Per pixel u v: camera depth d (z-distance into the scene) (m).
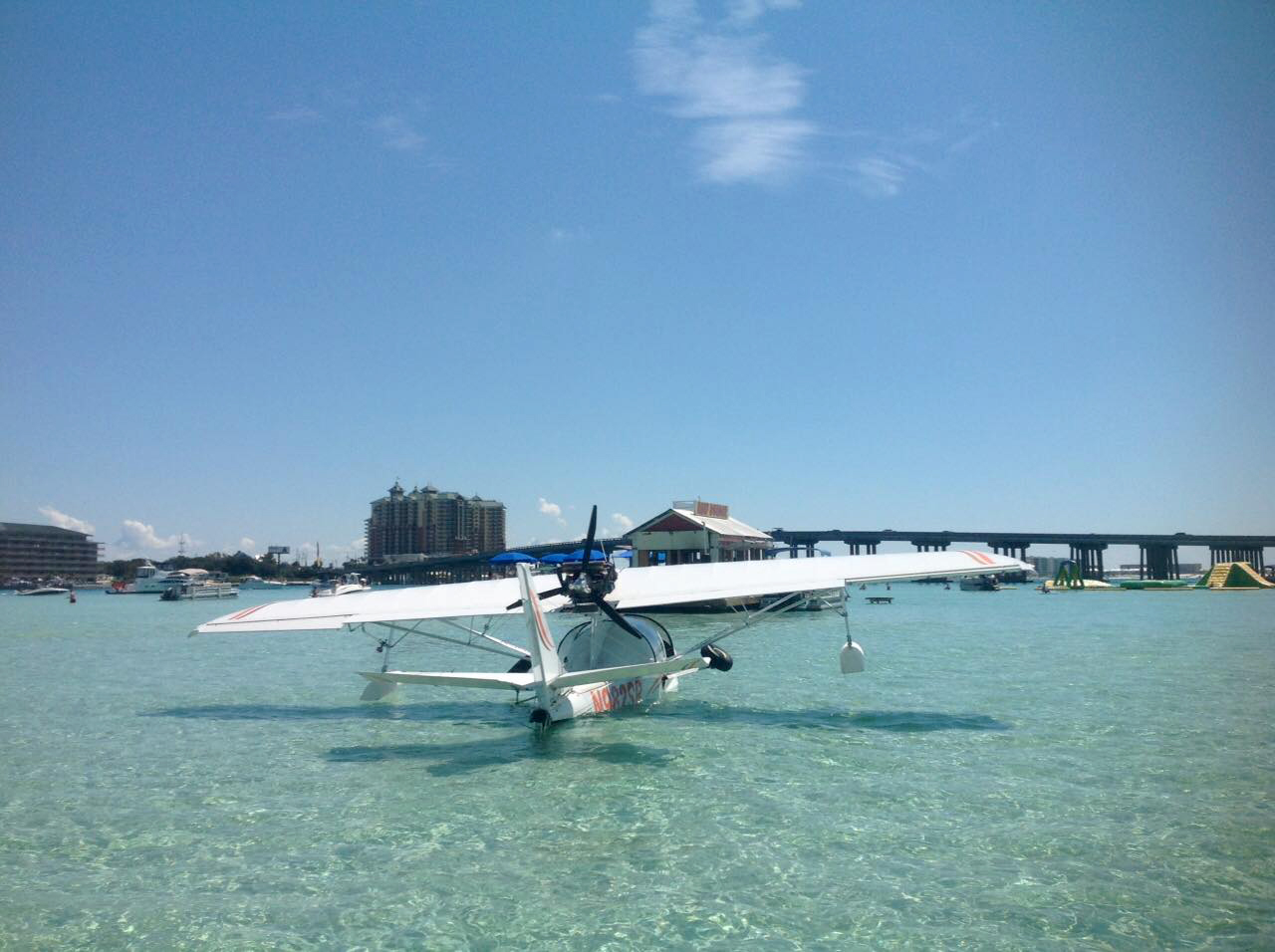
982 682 20.67
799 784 11.21
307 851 8.88
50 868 8.51
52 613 74.00
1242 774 11.57
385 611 15.48
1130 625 40.56
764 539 63.84
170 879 8.16
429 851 8.80
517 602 15.98
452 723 16.11
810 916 7.11
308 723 16.31
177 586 113.38
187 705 18.84
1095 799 10.42
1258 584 91.12
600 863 8.38
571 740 14.13
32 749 14.16
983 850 8.62
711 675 22.28
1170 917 7.02
